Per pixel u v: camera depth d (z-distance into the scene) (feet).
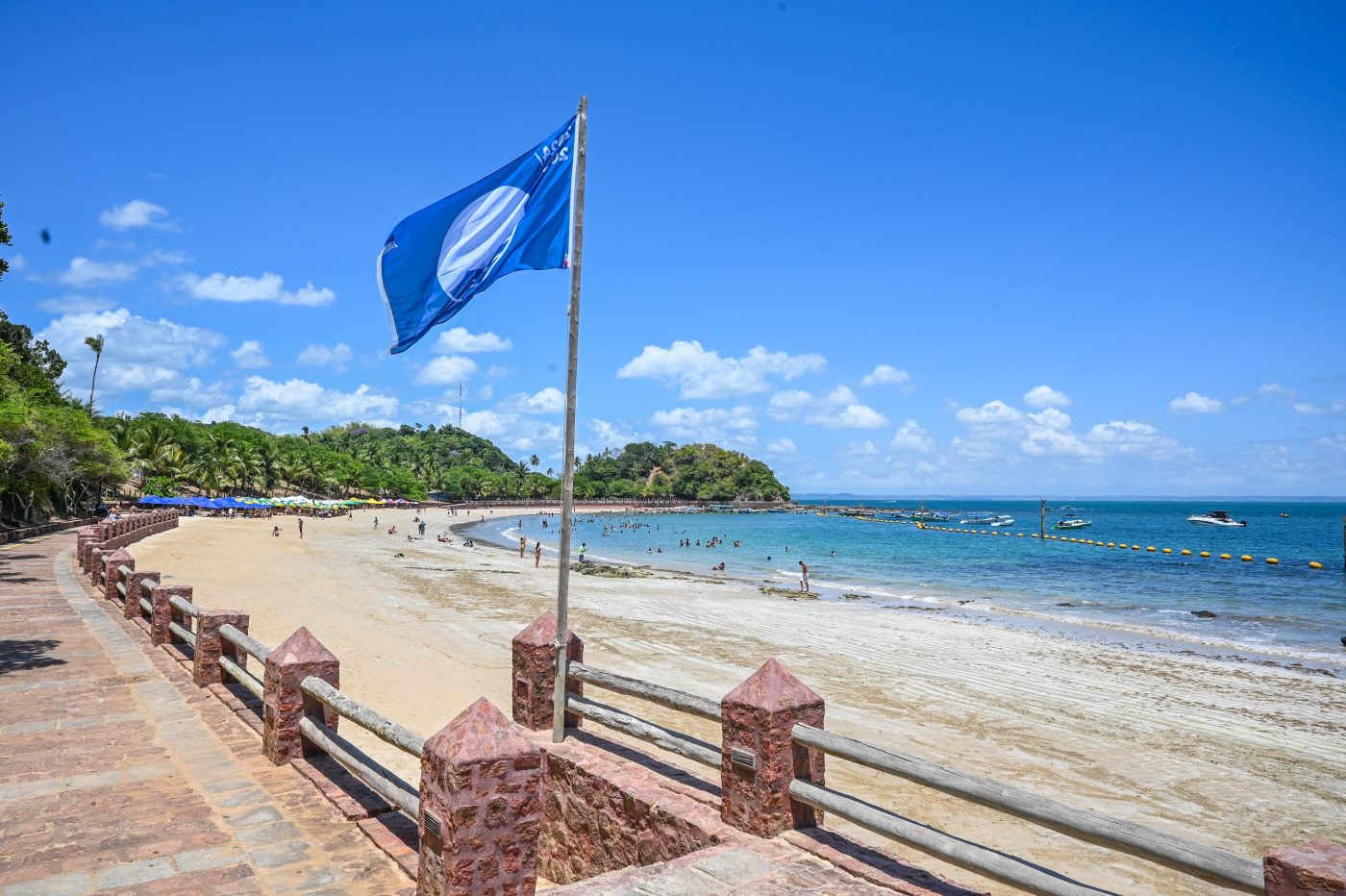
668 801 16.67
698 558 216.95
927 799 36.70
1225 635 91.25
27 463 130.00
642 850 16.88
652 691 17.69
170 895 14.93
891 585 149.18
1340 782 40.91
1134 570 178.91
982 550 250.78
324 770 21.33
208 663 30.58
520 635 21.71
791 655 71.31
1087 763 43.09
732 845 14.79
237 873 15.85
